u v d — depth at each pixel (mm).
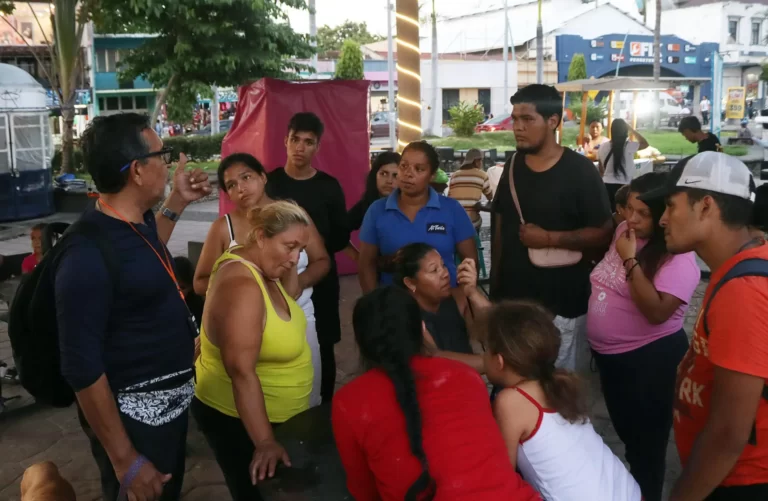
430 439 1912
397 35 7109
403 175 3469
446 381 2014
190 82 14945
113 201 2316
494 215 3812
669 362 2975
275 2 15781
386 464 1907
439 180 5367
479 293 3080
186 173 2967
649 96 26484
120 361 2342
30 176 13531
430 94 37469
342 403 1982
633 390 3023
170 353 2439
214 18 15055
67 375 2164
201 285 3428
